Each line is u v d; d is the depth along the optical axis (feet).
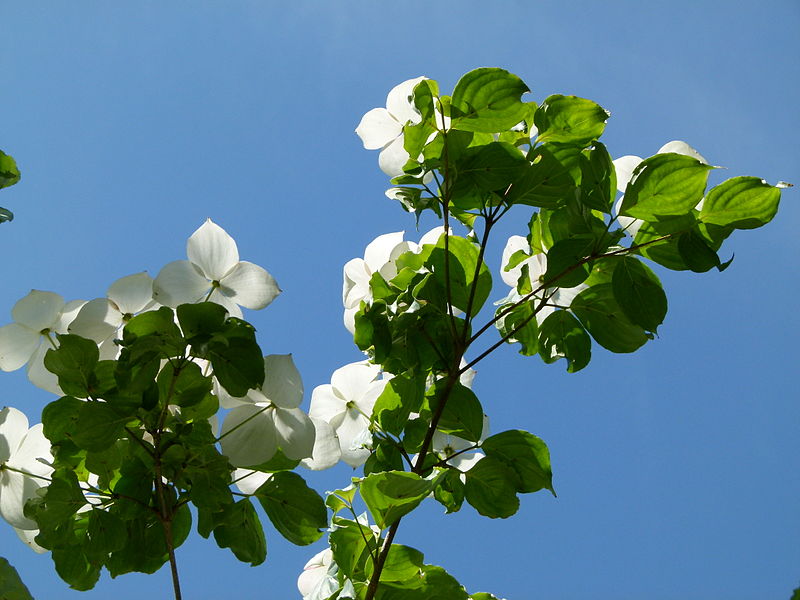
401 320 4.56
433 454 4.65
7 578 4.10
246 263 4.31
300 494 4.41
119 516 4.26
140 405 4.14
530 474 4.55
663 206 4.38
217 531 4.39
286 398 4.26
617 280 4.48
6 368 4.27
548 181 4.49
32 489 4.27
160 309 4.09
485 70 4.37
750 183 4.37
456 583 4.57
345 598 4.44
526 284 4.58
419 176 4.53
